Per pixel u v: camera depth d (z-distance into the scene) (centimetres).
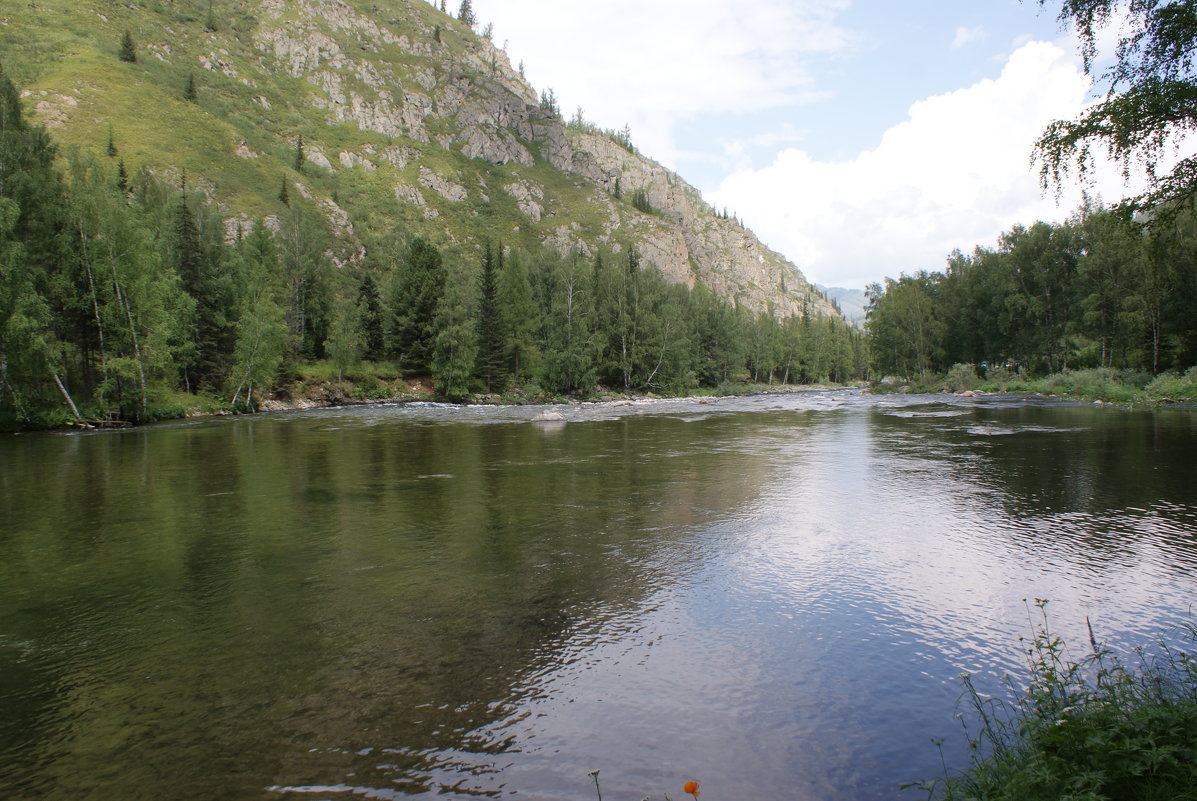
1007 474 1659
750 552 996
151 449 2347
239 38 19588
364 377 6125
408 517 1237
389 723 502
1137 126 724
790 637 674
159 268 3947
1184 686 491
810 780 424
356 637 674
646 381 7881
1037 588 815
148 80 12231
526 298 7375
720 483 1597
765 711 521
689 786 352
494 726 498
